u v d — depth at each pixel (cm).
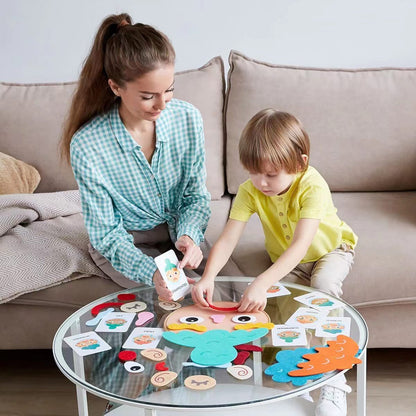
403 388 174
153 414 112
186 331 128
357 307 165
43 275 166
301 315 133
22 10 245
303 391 108
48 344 173
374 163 210
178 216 174
